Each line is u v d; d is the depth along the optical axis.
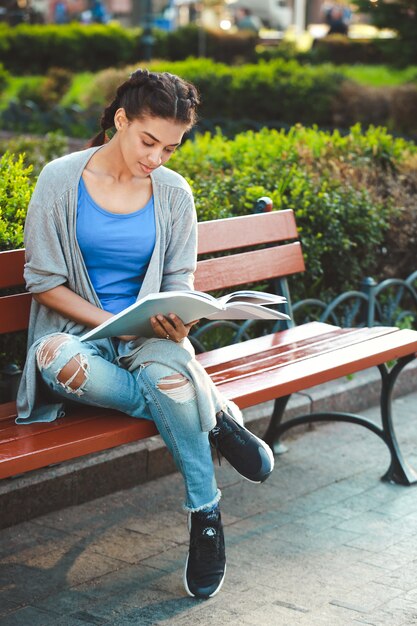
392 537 3.77
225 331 5.13
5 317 3.51
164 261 3.50
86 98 16.33
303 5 33.41
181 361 3.15
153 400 3.17
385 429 4.30
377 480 4.34
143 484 4.23
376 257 5.89
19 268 3.53
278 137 6.31
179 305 3.08
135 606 3.23
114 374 3.19
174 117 3.13
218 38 23.77
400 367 4.23
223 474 4.38
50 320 3.40
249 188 5.19
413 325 6.00
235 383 3.63
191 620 3.13
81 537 3.73
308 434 4.88
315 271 5.32
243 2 32.44
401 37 14.03
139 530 3.81
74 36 23.05
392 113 14.03
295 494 4.17
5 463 2.86
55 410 3.26
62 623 3.11
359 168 6.03
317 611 3.20
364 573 3.47
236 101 15.28
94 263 3.38
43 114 15.07
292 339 4.28
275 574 3.46
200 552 3.27
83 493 4.02
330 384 5.12
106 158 3.34
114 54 23.55
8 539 3.70
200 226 4.17
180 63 16.64
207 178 5.52
